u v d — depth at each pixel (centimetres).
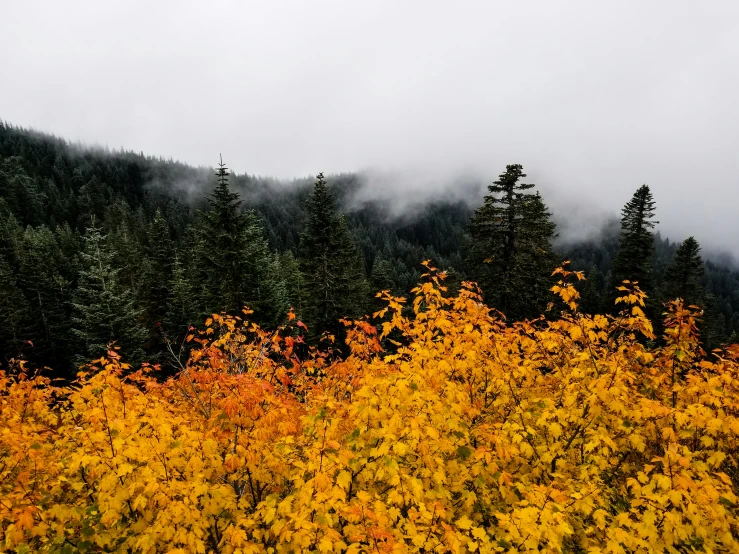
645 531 405
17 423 665
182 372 736
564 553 458
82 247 6700
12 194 8812
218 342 791
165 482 464
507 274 2370
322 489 407
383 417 513
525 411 636
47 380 805
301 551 404
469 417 645
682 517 448
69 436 589
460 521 425
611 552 399
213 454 502
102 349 2420
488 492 561
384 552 370
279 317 2950
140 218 10225
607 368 632
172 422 554
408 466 543
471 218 2478
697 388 567
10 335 3391
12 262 4975
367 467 527
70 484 531
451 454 582
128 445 484
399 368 599
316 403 593
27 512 401
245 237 2553
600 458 529
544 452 570
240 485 583
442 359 643
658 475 428
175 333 3306
